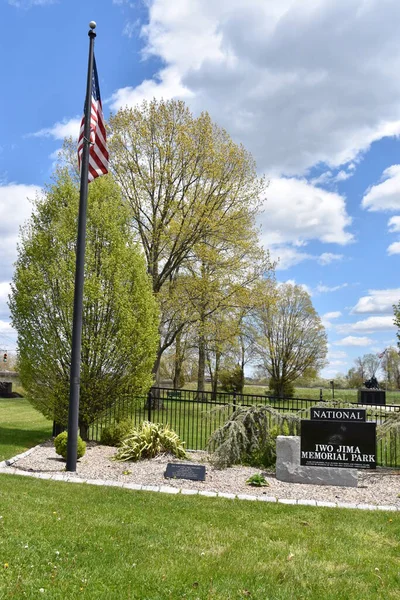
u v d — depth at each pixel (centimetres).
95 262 1225
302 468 926
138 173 2320
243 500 758
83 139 971
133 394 1284
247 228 2448
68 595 388
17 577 412
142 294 1270
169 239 2317
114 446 1251
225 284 2377
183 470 905
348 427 923
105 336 1208
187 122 2294
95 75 1012
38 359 1209
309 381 4447
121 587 410
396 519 684
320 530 620
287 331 3897
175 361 3191
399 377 5500
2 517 562
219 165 2291
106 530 557
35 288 1200
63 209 1261
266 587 436
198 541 548
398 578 473
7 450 1083
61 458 1050
